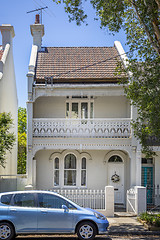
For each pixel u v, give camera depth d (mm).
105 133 16500
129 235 11133
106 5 11766
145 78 12836
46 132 16469
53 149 17703
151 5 11672
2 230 9500
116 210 16578
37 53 20344
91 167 18406
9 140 13766
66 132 16500
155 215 13359
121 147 16453
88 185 18297
